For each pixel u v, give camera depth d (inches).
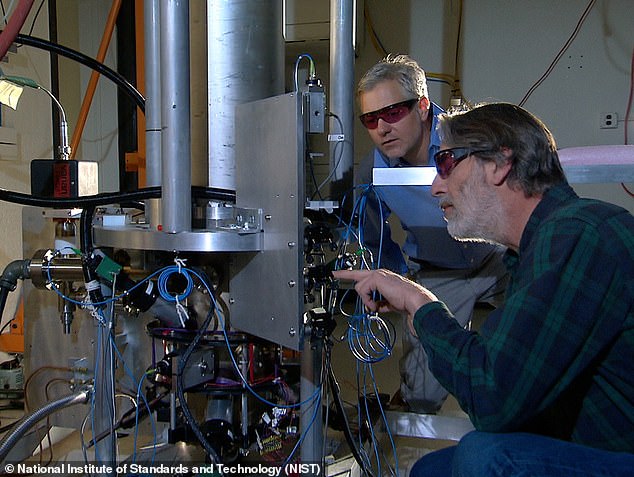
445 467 48.9
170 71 44.3
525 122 40.0
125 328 66.3
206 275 49.0
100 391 56.2
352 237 60.1
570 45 145.2
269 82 53.9
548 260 35.4
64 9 137.3
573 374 34.9
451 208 44.1
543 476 34.7
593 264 34.7
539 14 146.3
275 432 55.2
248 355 53.0
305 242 48.8
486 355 35.5
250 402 56.1
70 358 67.8
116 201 50.3
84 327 67.1
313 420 52.5
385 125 68.3
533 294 34.7
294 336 44.3
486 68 150.6
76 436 76.4
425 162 72.4
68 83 138.8
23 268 57.4
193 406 58.9
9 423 78.7
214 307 48.9
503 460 35.8
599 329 34.7
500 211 40.8
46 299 68.6
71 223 65.9
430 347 38.7
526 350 34.1
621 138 144.2
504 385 34.3
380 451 71.5
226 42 52.4
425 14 153.0
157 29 49.6
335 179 61.5
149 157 51.5
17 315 86.5
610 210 37.2
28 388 70.6
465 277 82.9
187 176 45.8
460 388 36.1
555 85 147.0
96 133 147.9
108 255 54.8
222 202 52.4
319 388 52.6
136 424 58.5
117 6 109.6
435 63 153.6
